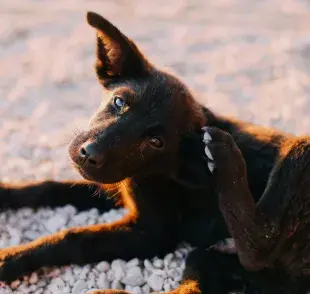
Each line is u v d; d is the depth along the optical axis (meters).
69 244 0.97
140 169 0.96
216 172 0.92
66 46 1.85
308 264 0.95
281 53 1.82
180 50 1.84
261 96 1.57
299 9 2.18
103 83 1.01
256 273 0.97
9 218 1.09
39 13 2.09
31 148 1.30
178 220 1.03
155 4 2.22
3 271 0.95
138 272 1.00
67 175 1.20
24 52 1.80
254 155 1.00
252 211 0.92
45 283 0.98
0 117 1.44
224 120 1.05
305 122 1.42
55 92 1.57
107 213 1.11
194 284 0.93
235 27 2.03
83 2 2.21
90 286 0.98
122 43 0.99
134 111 0.95
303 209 0.93
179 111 0.97
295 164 0.93
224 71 1.71
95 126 0.95
